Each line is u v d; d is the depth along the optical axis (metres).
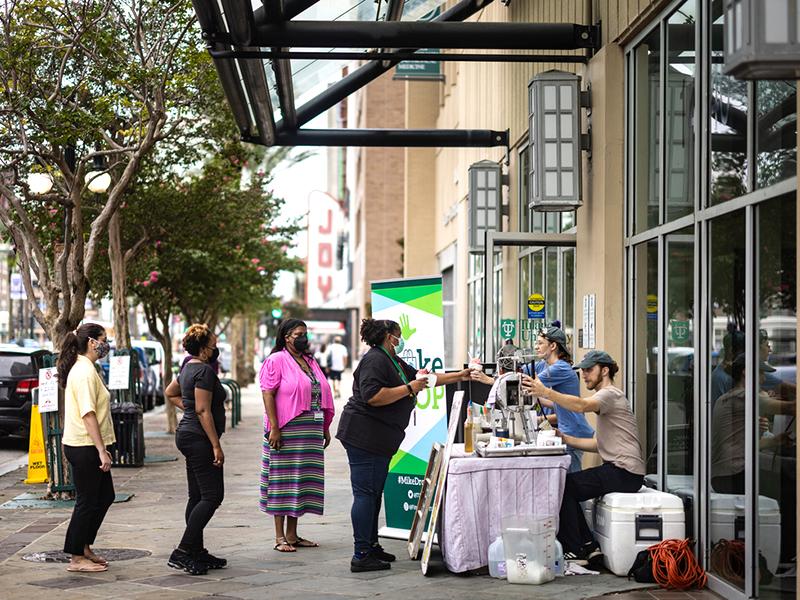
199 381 8.25
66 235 13.26
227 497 12.71
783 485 6.45
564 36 10.59
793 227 6.32
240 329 47.03
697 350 7.87
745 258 7.01
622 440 8.25
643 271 9.60
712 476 7.62
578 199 10.77
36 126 13.55
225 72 10.73
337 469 15.86
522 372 8.68
